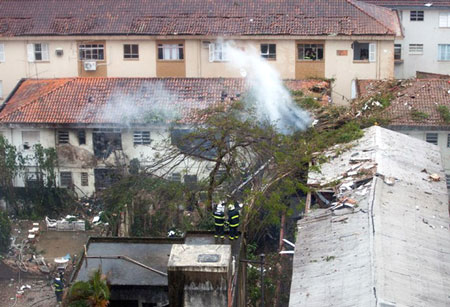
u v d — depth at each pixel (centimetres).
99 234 6162
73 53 7831
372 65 7581
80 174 6662
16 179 6650
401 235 3872
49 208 6669
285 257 4544
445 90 6694
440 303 3334
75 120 6525
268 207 4766
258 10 7781
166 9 7881
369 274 3444
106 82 6994
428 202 4416
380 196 4275
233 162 5322
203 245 3147
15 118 6575
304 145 5456
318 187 4691
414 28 9212
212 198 5272
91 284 2970
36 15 7988
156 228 5756
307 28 7562
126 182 5909
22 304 5297
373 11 8038
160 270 3269
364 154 5053
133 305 3159
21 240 6150
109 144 6569
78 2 8094
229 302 2970
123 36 7681
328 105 6550
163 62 7762
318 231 4062
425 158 5191
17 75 7962
